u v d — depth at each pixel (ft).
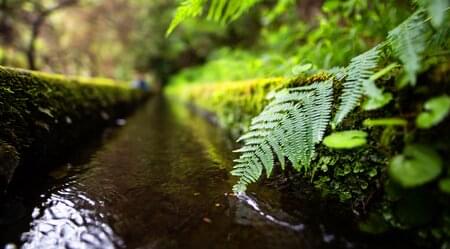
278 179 6.81
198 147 10.91
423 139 4.14
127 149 10.61
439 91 4.13
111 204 5.88
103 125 15.33
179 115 22.52
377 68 5.22
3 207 5.39
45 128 7.91
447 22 4.99
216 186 6.77
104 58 63.21
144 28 60.90
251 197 6.03
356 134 4.75
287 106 6.08
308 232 4.72
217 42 49.98
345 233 4.61
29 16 25.59
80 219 5.25
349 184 5.39
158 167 8.32
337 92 5.81
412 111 4.38
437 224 4.02
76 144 10.62
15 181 6.14
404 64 4.41
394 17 9.94
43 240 4.60
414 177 3.76
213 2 8.43
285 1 15.81
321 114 5.50
